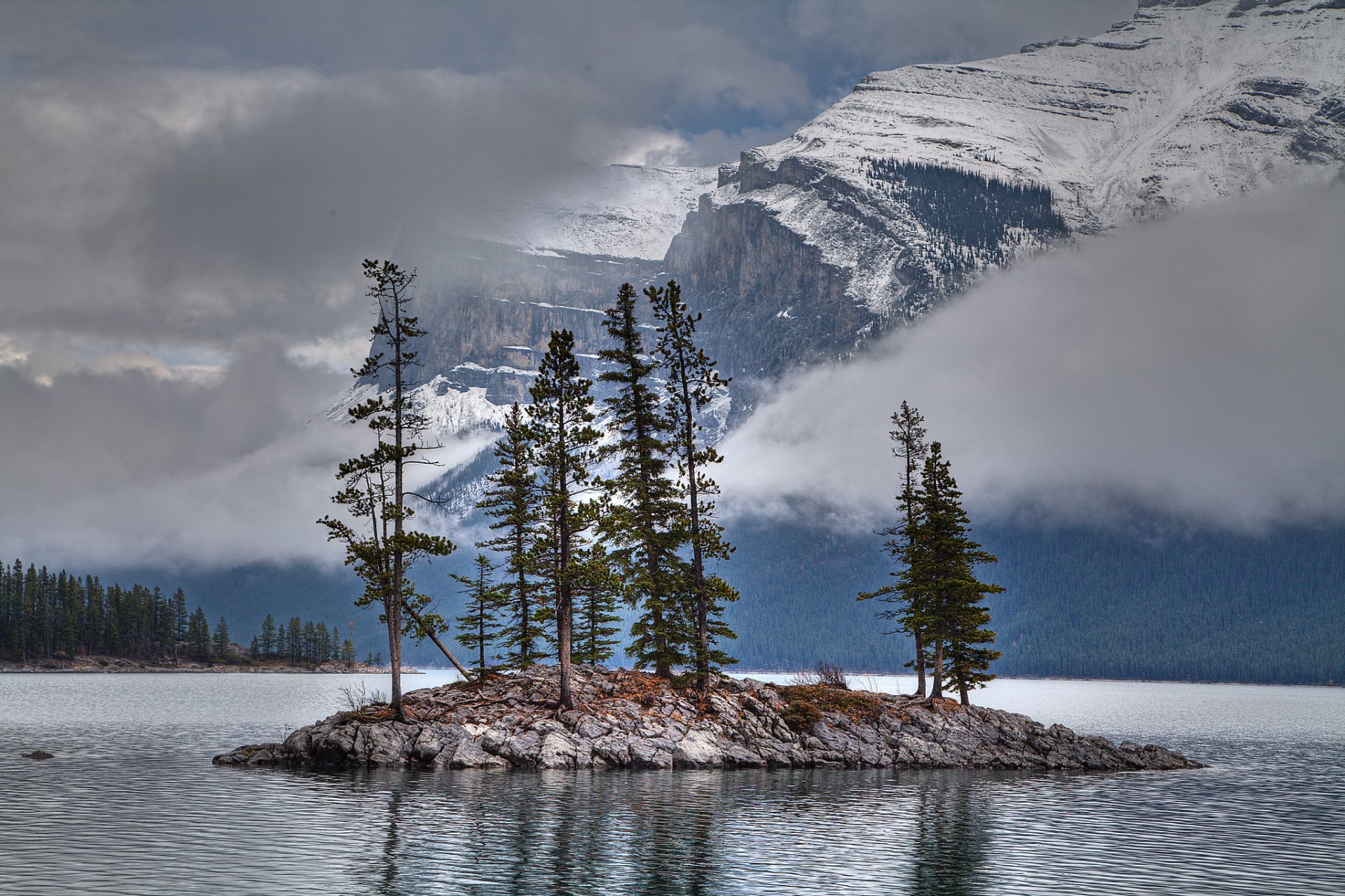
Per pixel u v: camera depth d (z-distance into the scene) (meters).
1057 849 44.72
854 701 81.50
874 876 39.03
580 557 73.69
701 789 59.62
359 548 66.38
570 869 38.59
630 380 78.19
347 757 66.19
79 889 33.59
